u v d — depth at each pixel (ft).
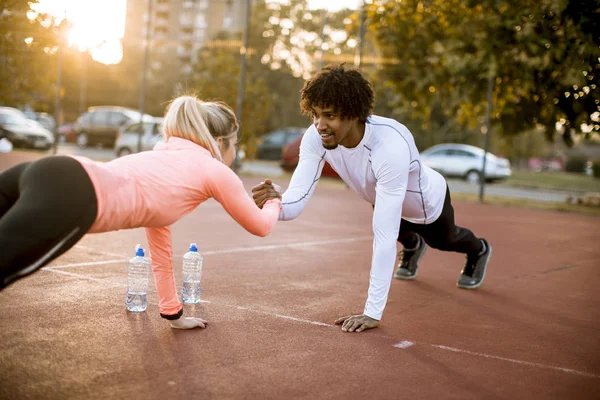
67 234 8.96
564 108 51.21
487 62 45.75
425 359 12.40
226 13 201.98
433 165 82.94
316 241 27.89
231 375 10.78
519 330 15.01
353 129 13.50
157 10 192.65
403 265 20.36
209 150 11.13
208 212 36.22
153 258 12.81
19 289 15.71
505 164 82.38
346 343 13.14
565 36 39.27
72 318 13.56
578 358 13.10
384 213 13.78
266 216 11.85
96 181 9.27
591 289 20.44
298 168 14.76
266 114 65.87
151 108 173.37
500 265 24.09
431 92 56.75
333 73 12.86
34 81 37.42
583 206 56.85
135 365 10.97
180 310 13.16
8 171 9.49
